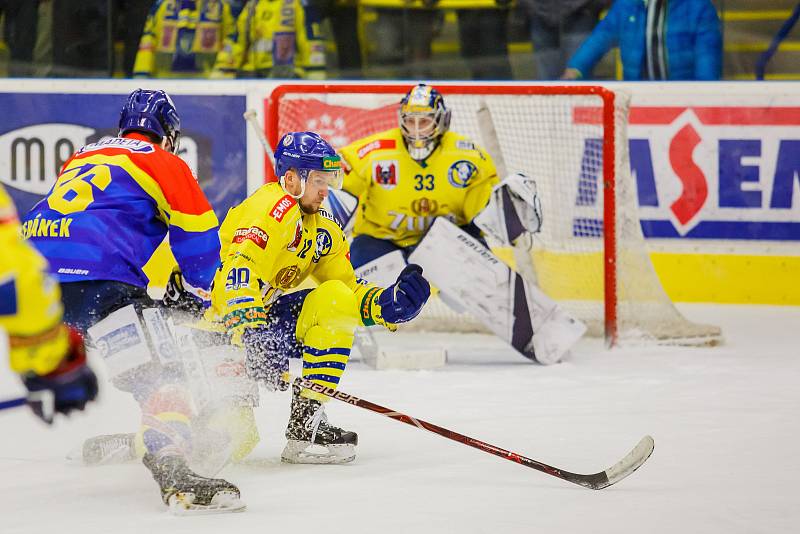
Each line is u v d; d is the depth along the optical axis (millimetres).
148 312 9406
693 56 23266
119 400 12859
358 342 17188
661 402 14039
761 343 18969
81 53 24391
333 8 24234
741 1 23188
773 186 22641
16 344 5672
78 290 9336
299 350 11180
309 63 24359
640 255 19422
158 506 9070
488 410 13539
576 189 21828
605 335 18891
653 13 23281
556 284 21688
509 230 17297
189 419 9258
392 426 12609
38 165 24000
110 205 9641
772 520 8625
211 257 9945
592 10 23594
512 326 17250
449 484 9891
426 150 17797
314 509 8961
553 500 9297
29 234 9672
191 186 9953
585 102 21750
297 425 10781
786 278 22734
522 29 23922
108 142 10094
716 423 12688
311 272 11812
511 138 22094
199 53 24406
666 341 18969
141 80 23766
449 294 17438
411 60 24328
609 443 11664
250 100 23406
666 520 8625
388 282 18016
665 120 22922
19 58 24469
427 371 16578
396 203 18156
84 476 10141
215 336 10461
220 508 8781
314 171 11242
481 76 24250
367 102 21031
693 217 22953
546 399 14281
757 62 23312
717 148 22766
